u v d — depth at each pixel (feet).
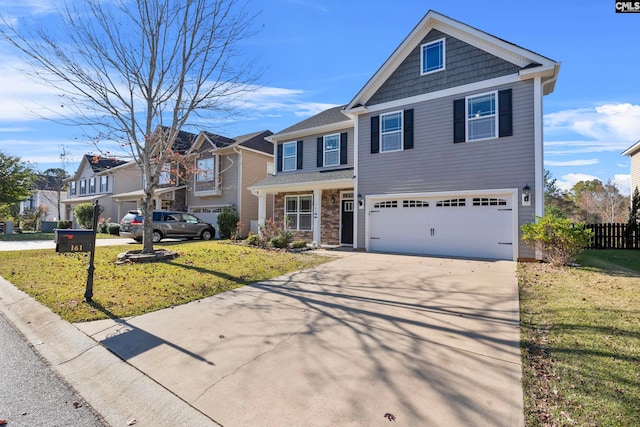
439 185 35.17
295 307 16.53
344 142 47.50
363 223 40.11
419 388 8.98
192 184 71.67
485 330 12.99
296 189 47.75
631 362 9.80
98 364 11.37
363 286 20.74
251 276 23.66
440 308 16.01
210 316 15.33
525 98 31.04
